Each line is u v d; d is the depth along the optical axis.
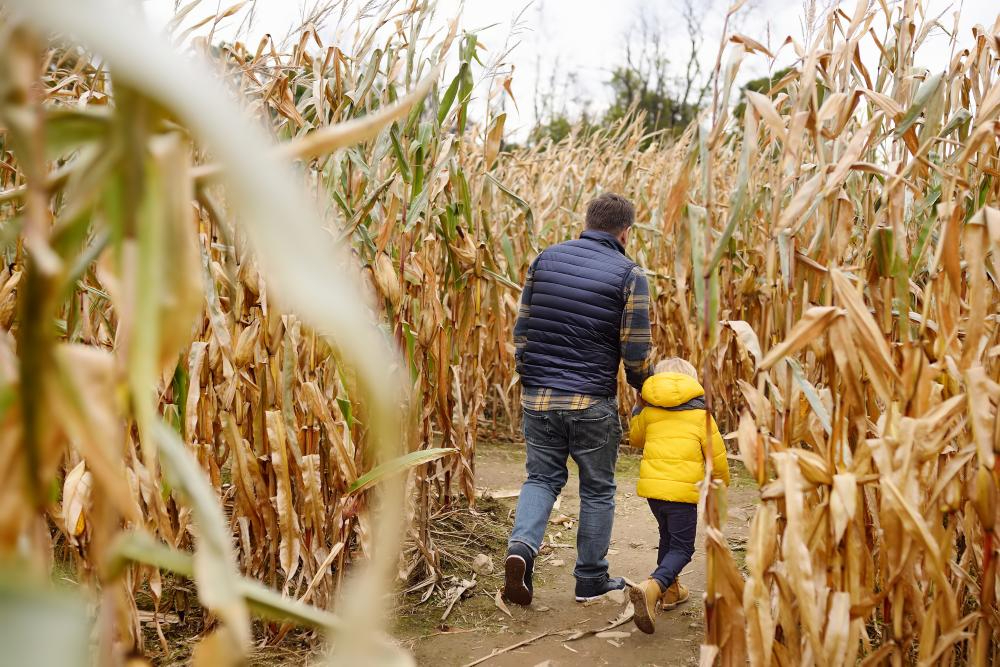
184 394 2.14
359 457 2.67
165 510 2.14
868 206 2.38
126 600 1.98
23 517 0.40
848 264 2.65
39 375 0.40
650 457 2.90
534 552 2.96
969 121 1.95
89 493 1.89
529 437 3.12
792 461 1.58
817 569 1.68
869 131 1.66
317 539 2.52
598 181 6.70
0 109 0.34
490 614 3.01
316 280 0.29
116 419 0.43
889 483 1.58
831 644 1.58
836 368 1.72
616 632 2.88
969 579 1.82
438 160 2.83
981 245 1.50
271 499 2.56
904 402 1.67
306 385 2.37
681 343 5.27
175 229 0.38
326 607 2.56
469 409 3.98
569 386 2.99
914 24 2.06
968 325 1.55
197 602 2.68
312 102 2.62
